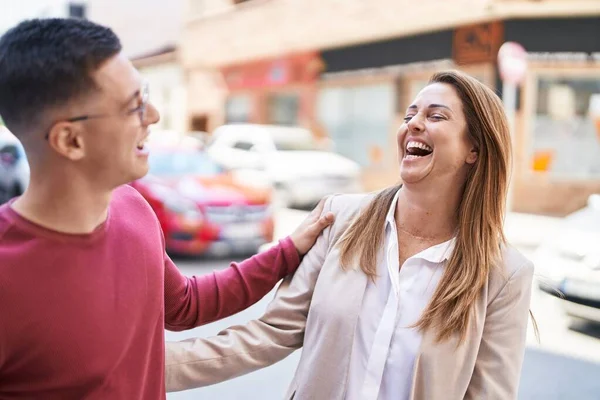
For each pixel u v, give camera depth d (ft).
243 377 14.30
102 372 3.79
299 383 5.47
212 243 24.43
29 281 3.57
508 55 31.55
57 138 3.65
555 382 14.29
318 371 5.32
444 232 5.56
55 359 3.63
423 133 5.43
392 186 5.90
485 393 5.15
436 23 43.62
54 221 3.75
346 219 5.89
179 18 72.54
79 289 3.72
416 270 5.41
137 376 4.14
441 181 5.44
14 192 35.06
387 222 5.64
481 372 5.21
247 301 5.87
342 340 5.29
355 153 51.39
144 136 4.03
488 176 5.41
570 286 16.30
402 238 5.61
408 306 5.29
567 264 16.62
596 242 16.66
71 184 3.76
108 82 3.72
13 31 3.68
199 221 24.21
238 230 24.77
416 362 5.03
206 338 5.73
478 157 5.42
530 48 40.22
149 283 4.23
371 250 5.49
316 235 6.03
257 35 60.75
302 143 41.32
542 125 41.04
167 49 75.10
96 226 3.96
